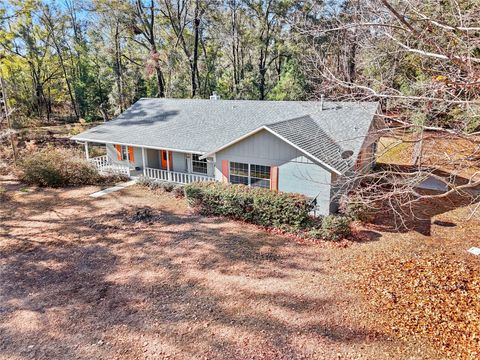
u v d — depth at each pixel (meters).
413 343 6.61
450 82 5.44
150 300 8.30
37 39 38.56
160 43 37.09
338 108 16.97
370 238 11.45
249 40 36.25
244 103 20.06
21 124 33.44
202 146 16.67
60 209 15.02
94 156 24.36
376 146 16.72
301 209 11.78
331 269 9.52
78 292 8.73
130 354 6.55
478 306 7.52
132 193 17.19
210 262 10.07
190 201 14.43
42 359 6.50
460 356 6.21
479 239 11.10
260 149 13.85
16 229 12.90
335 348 6.54
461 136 5.76
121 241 11.71
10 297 8.57
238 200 13.00
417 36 4.98
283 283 8.86
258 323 7.32
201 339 6.89
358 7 7.45
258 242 11.34
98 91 39.53
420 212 13.73
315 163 12.62
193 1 31.50
